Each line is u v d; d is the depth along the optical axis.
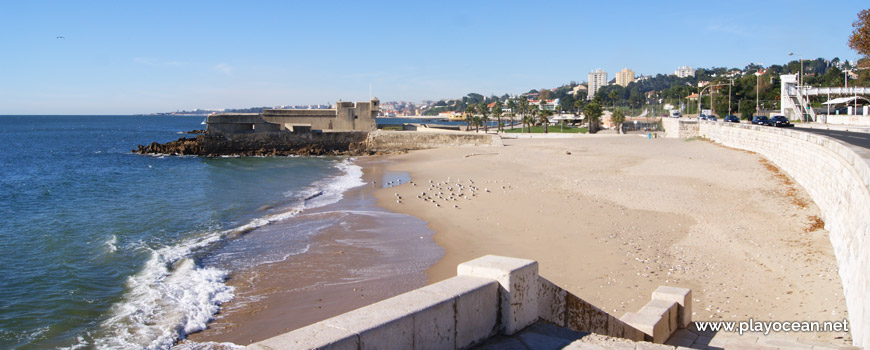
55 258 19.44
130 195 35.06
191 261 18.92
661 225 22.06
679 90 162.25
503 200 29.81
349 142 73.25
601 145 60.31
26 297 15.44
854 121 52.59
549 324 5.88
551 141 71.38
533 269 5.78
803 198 24.11
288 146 71.38
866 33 29.22
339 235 23.08
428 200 31.28
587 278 16.03
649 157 45.00
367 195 34.41
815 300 12.59
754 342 9.09
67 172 51.50
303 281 17.16
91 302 15.12
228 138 70.00
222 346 12.44
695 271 15.84
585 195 29.77
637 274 15.98
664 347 5.40
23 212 29.09
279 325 13.77
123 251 20.38
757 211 23.06
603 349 5.29
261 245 21.42
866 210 11.22
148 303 15.08
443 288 5.16
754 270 15.39
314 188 37.94
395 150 72.12
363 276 17.64
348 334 4.04
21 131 146.25
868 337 8.47
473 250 20.39
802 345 8.93
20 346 12.39
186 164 58.19
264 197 33.78
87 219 26.77
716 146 49.25
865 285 9.52
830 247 16.78
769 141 36.38
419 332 4.59
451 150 66.44
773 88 100.81
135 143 99.19
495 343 5.31
